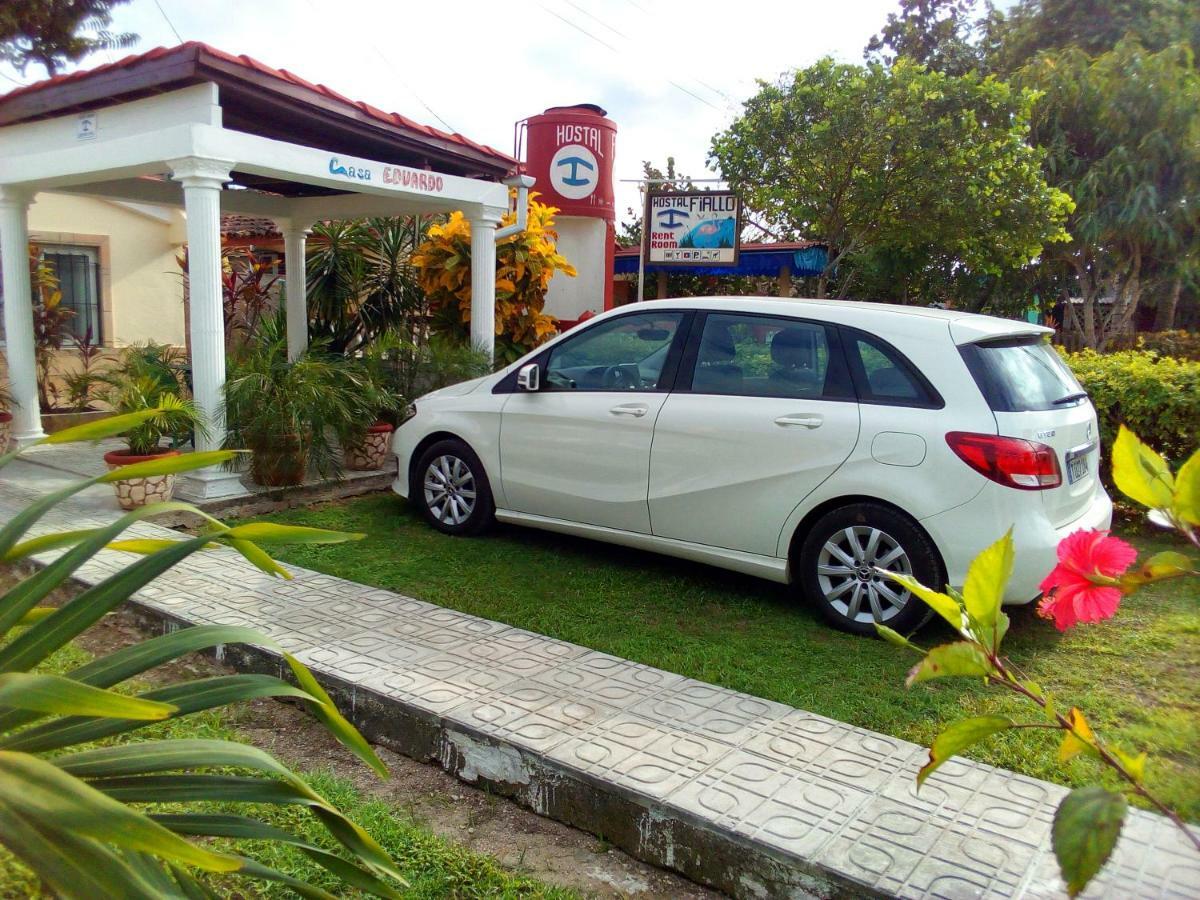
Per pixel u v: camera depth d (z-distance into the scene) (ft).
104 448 30.60
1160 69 54.49
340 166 24.79
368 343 35.24
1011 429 14.93
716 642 15.83
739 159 50.60
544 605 17.46
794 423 16.51
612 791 10.43
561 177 45.73
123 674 6.25
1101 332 66.39
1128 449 4.87
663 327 18.74
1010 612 17.51
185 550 6.82
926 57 73.77
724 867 9.61
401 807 11.14
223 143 21.99
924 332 15.98
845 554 16.37
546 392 20.07
